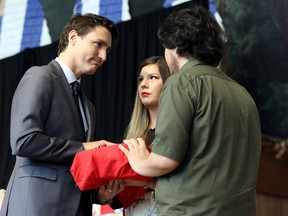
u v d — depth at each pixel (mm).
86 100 2869
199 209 2004
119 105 5695
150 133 3133
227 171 2043
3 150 6473
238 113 2131
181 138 2021
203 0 5285
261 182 5285
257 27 5562
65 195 2594
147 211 2752
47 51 6430
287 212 5266
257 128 2197
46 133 2600
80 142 2652
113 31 2930
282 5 5480
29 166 2600
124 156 2330
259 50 5535
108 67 5832
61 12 6453
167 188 2059
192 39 2195
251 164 2129
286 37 5465
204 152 2045
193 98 2070
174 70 2281
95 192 2701
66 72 2785
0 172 6395
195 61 2203
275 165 5340
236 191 2043
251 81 5520
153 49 5523
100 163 2342
